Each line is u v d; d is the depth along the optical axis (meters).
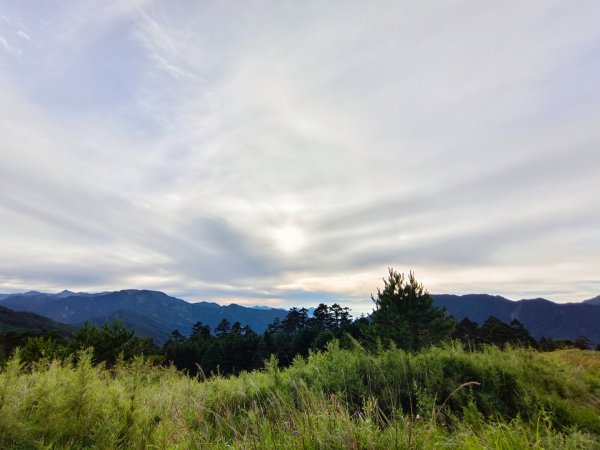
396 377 6.25
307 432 2.98
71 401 5.04
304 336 56.28
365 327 23.25
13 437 4.08
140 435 4.20
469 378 6.22
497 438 2.78
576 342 43.56
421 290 21.84
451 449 2.75
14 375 5.25
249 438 3.28
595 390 5.93
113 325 17.45
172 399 5.60
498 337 41.94
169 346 56.12
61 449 3.95
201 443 3.52
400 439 2.74
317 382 5.87
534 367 6.77
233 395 5.86
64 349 13.31
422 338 20.06
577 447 3.05
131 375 6.95
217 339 66.75
